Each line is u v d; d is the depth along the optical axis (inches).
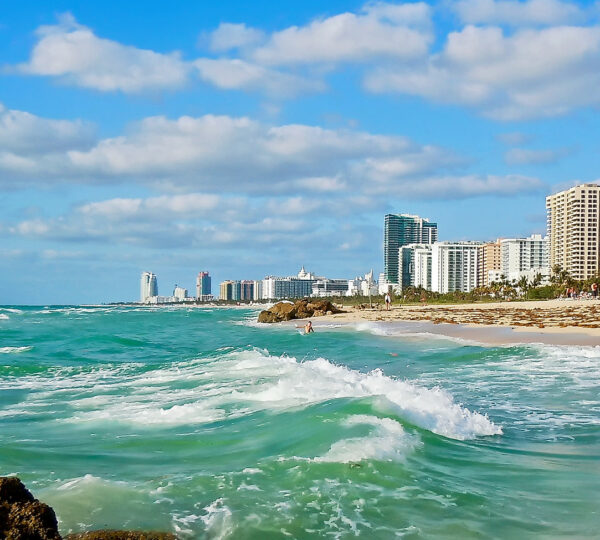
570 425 528.1
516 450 442.0
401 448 418.0
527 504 326.0
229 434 482.9
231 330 2518.5
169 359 1179.3
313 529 295.1
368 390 644.7
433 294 7859.3
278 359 995.9
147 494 342.3
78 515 310.3
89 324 2783.0
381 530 293.9
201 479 368.2
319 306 3900.1
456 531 291.9
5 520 251.6
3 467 403.9
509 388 735.7
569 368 907.4
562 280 6481.3
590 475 379.2
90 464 412.8
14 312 4704.7
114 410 613.9
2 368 1016.9
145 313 5191.9
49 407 643.5
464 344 1403.8
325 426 462.6
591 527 294.8
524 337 1467.8
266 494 341.4
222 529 294.5
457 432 486.0
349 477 364.2
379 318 3009.4
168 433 498.6
